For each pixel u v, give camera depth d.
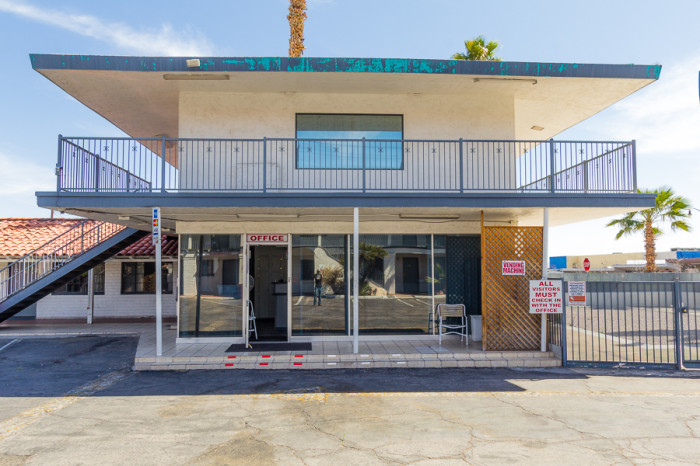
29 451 5.16
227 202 9.53
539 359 9.66
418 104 11.47
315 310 11.52
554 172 9.99
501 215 11.35
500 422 6.07
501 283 10.23
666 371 9.12
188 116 11.11
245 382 8.31
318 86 10.78
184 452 5.11
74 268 13.67
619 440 5.42
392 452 5.08
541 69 9.95
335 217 11.13
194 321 11.31
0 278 16.47
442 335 11.55
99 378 8.78
